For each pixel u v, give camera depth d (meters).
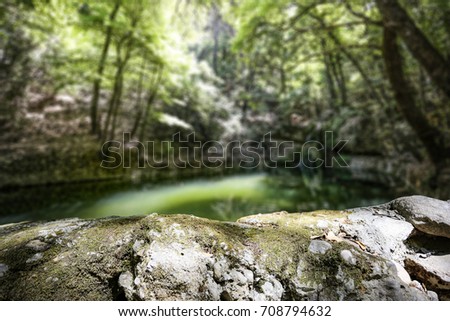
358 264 0.95
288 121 13.84
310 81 11.80
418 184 5.29
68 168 6.09
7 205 4.23
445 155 5.14
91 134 7.98
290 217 1.29
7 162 5.52
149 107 8.81
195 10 9.66
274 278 0.91
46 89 8.85
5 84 7.88
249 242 1.02
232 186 6.31
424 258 1.08
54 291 0.84
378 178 7.04
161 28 7.26
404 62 7.07
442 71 4.38
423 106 6.58
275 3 6.25
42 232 1.03
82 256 0.93
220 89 14.59
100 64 6.82
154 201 4.73
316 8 7.01
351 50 8.55
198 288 0.85
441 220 1.14
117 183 6.07
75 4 6.03
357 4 6.61
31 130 7.24
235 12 7.48
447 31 5.40
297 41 8.70
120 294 0.87
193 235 0.96
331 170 9.05
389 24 4.67
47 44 8.48
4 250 0.94
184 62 8.18
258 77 13.19
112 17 6.54
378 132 8.91
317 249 0.99
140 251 0.90
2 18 6.18
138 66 8.22
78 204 4.43
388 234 1.16
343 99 11.62
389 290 0.88
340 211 1.36
